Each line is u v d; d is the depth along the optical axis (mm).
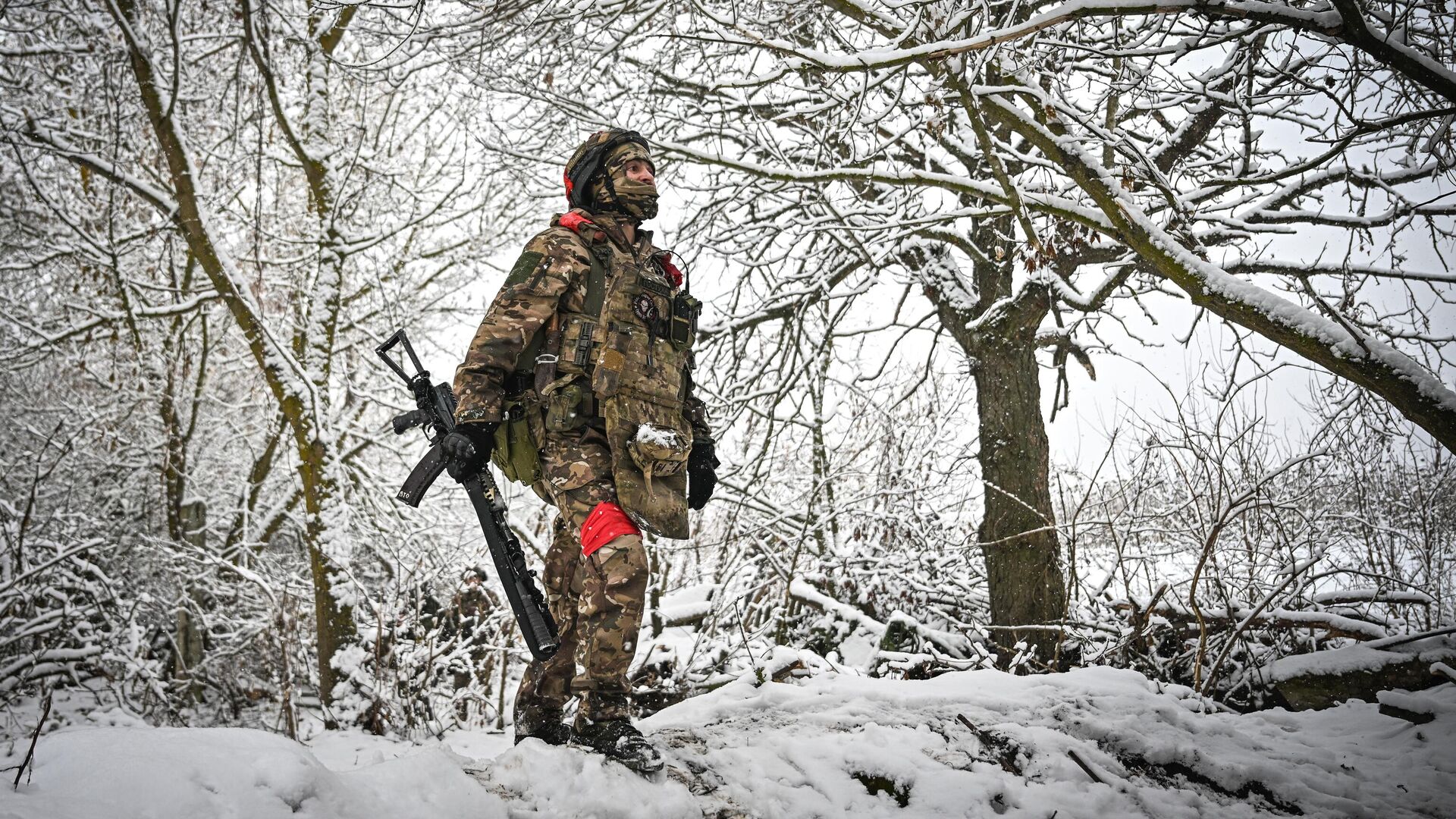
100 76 10016
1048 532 8234
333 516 9469
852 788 2848
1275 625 6090
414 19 6434
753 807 2633
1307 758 3420
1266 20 4293
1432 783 3285
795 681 5293
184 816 1853
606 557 2549
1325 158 5367
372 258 11750
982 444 8773
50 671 8047
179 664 9539
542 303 2605
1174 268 5238
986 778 2898
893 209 7945
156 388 11375
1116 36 5320
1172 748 3248
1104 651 6379
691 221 8414
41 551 9148
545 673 2809
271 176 12078
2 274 11156
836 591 8117
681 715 3592
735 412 8594
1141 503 7812
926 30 5078
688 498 2883
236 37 9328
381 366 11320
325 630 9070
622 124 7219
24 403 11273
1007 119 5594
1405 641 5082
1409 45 4691
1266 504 6062
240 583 10289
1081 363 8742
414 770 2277
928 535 9031
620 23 7027
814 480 8859
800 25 6223
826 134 6781
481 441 2543
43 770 1936
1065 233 7871
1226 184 5879
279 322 11609
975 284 9805
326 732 6965
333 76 11180
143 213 11641
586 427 2670
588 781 2443
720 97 7867
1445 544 8406
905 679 6688
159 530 11508
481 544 9461
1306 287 7008
